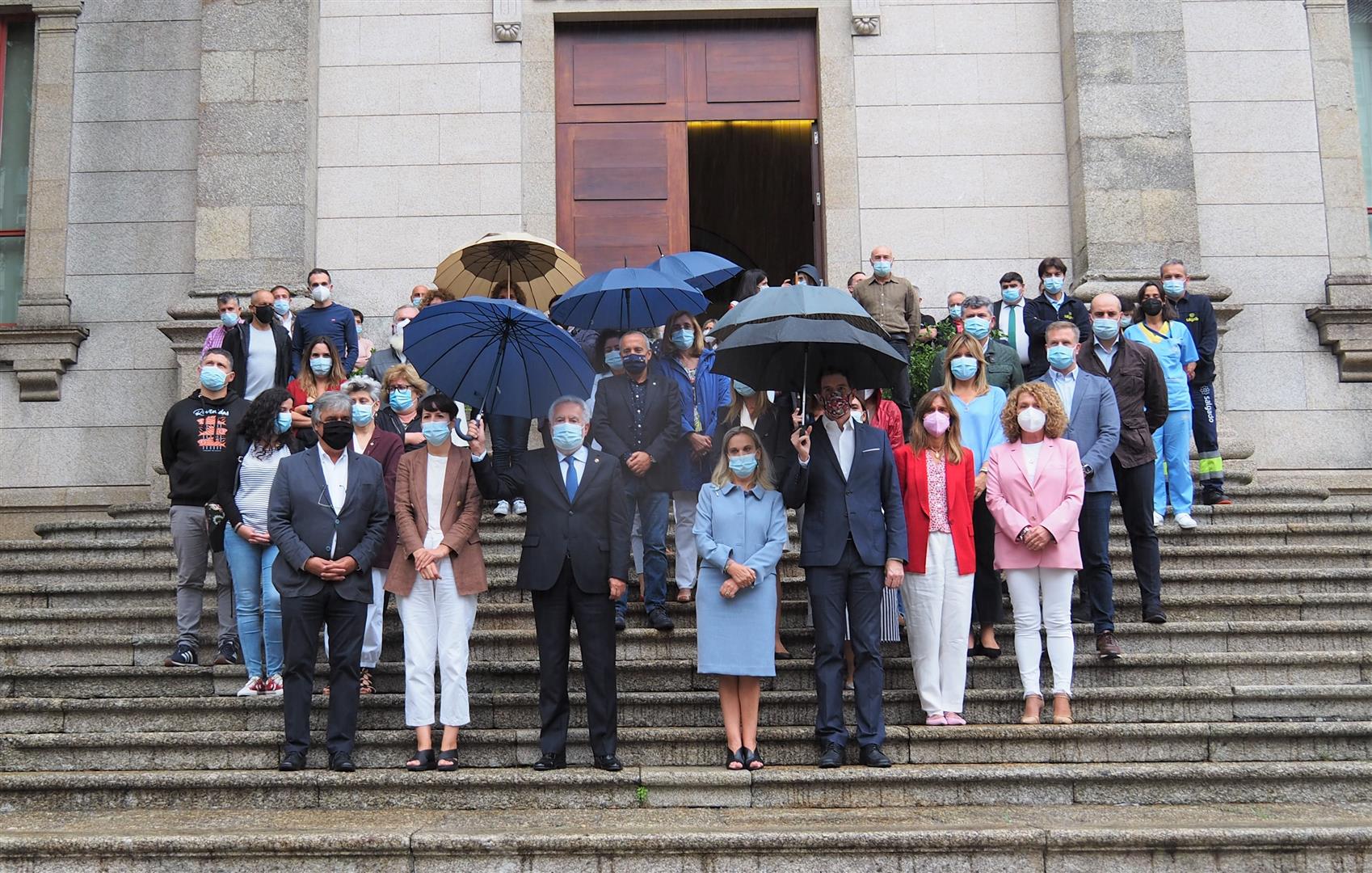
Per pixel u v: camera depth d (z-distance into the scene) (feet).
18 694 23.77
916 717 22.71
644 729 21.94
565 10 39.60
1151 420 25.32
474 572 21.83
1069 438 24.25
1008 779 20.21
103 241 39.55
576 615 21.38
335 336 31.37
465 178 38.88
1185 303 31.17
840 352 22.39
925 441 22.76
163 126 39.99
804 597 26.11
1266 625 24.22
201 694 23.71
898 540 21.77
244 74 37.99
